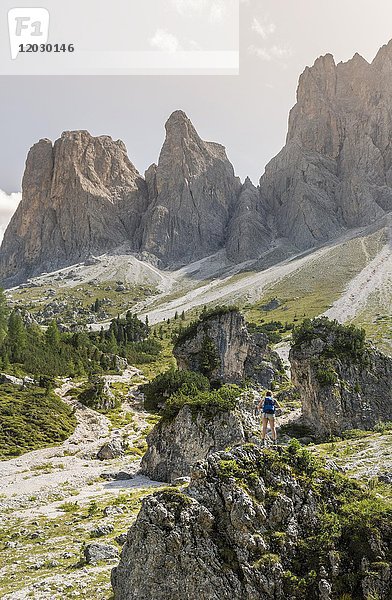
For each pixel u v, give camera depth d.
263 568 20.09
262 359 96.31
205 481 21.94
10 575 26.64
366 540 20.86
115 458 62.25
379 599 19.33
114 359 132.00
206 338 86.69
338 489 23.14
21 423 70.50
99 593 22.97
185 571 19.77
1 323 143.75
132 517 36.53
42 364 107.06
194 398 52.00
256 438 47.97
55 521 37.16
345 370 64.81
